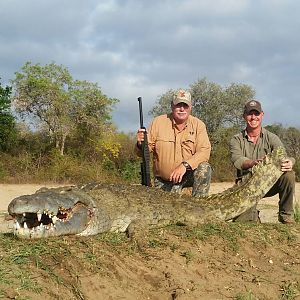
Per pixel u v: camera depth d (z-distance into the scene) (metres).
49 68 15.77
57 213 3.06
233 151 4.55
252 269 3.20
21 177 12.71
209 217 3.96
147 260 3.06
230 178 14.66
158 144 4.58
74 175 13.24
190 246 3.33
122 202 3.67
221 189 11.30
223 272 3.08
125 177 13.55
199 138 4.53
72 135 15.95
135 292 2.73
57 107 15.68
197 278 2.97
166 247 3.26
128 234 3.43
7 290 2.35
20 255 2.69
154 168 4.73
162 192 4.02
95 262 2.83
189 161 4.37
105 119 16.27
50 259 2.72
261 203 8.25
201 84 20.00
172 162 4.54
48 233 3.00
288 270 3.24
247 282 2.99
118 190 3.77
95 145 15.27
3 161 13.52
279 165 4.21
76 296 2.53
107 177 13.49
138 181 13.33
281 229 3.89
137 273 2.90
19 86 15.55
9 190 10.47
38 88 15.43
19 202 2.80
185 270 3.02
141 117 4.50
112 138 15.88
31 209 2.82
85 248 2.98
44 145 15.84
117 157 15.09
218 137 18.16
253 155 4.53
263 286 2.97
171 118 4.62
